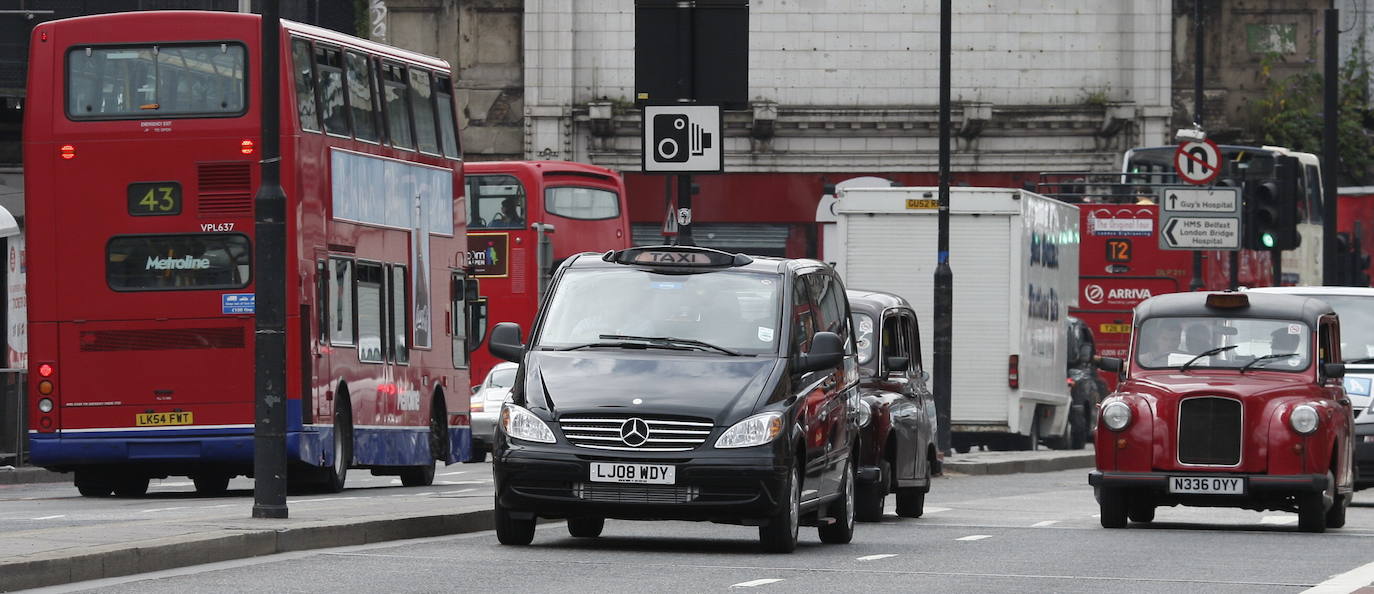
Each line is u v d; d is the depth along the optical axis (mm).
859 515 50750
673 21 59062
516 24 135000
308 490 63438
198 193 57781
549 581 33688
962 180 135375
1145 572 37219
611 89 134875
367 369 62656
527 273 99375
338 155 60625
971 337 84250
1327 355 51719
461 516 45094
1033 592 33281
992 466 80062
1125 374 51500
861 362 52531
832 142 134625
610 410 38312
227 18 57906
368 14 134625
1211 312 51406
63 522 45406
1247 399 48312
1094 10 135875
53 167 58312
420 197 67500
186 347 57938
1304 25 139375
